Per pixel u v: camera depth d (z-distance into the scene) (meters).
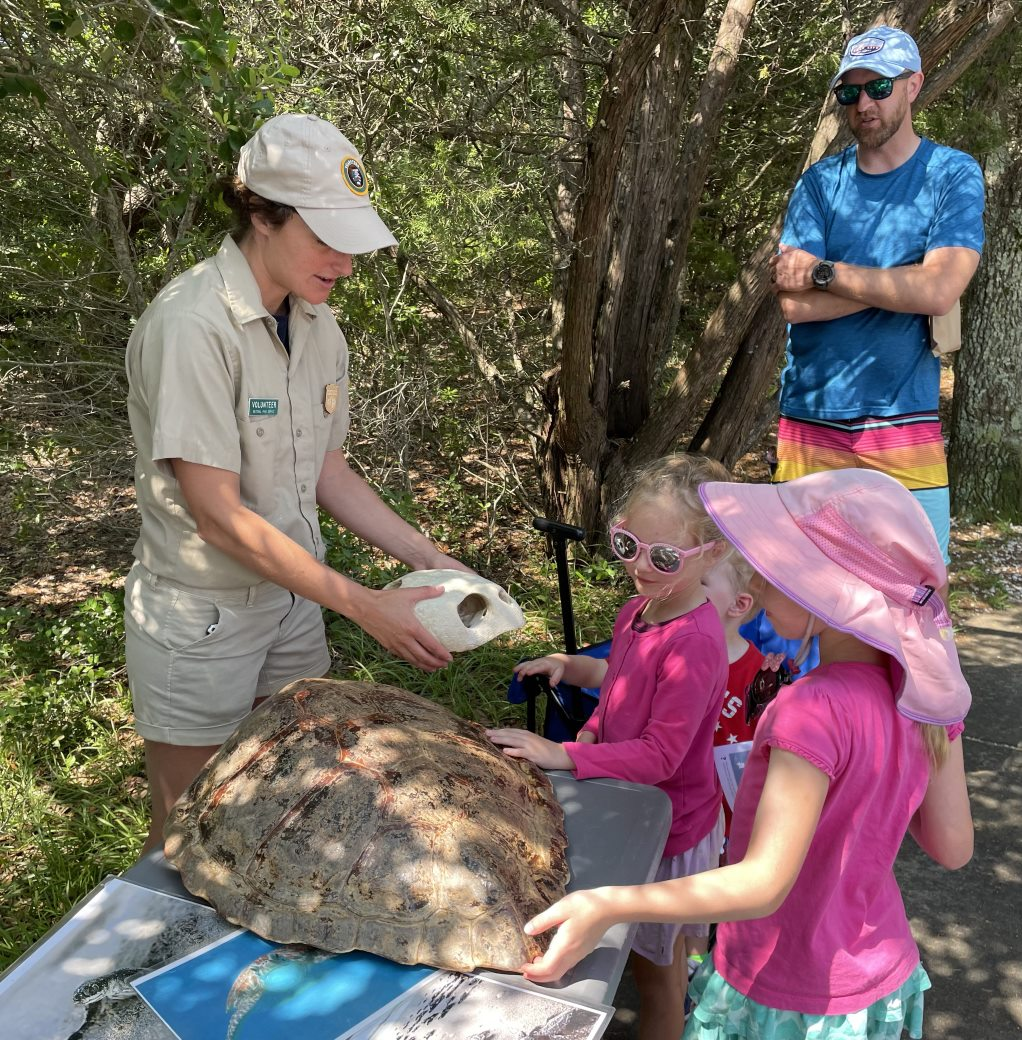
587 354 4.88
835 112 4.27
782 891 1.37
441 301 5.51
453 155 4.63
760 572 1.43
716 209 7.01
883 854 1.53
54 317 4.79
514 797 1.61
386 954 1.34
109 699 3.84
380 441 5.24
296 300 2.07
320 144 1.85
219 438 1.95
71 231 4.51
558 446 5.32
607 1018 1.27
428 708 1.80
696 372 5.09
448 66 4.43
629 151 5.18
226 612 2.12
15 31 3.23
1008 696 4.26
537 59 4.39
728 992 1.63
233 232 2.03
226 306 1.95
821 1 5.72
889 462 3.12
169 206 3.42
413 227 4.44
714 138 5.49
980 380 6.36
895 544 1.41
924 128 5.27
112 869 2.88
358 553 4.51
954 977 2.74
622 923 1.40
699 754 2.08
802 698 1.47
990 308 6.25
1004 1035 2.55
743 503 1.50
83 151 3.82
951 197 2.97
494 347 6.05
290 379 2.08
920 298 2.94
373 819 1.45
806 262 3.11
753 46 5.88
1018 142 6.02
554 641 4.38
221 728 2.17
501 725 3.75
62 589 4.81
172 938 1.40
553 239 5.34
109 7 3.14
